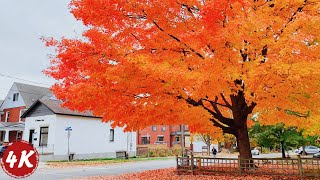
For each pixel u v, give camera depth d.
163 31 9.83
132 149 42.00
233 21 8.08
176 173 15.15
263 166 13.58
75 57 8.89
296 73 7.75
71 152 33.41
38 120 34.28
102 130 37.41
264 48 9.31
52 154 31.44
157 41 9.81
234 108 13.26
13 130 43.31
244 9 8.41
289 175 12.15
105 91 9.01
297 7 9.19
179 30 9.75
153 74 8.40
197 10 10.20
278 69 7.85
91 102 9.63
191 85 8.82
